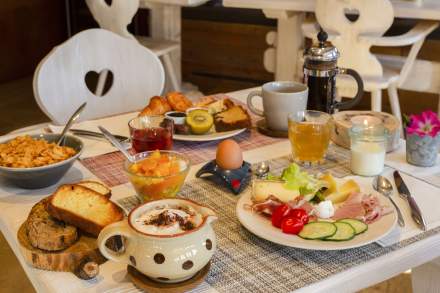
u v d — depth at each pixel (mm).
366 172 1255
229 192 1193
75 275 917
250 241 1008
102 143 1451
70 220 973
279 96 1445
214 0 4633
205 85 4707
